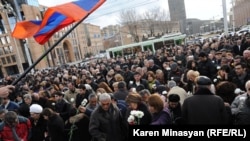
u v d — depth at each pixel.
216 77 6.27
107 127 4.14
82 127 4.86
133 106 4.13
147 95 4.83
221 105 3.44
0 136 4.61
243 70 5.54
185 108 3.62
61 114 6.18
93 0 3.78
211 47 13.18
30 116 5.59
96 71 12.02
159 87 5.98
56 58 65.56
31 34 4.10
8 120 4.52
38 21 4.09
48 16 3.83
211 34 58.62
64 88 8.91
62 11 3.66
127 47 30.84
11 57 57.97
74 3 3.77
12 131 4.57
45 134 5.38
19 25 4.09
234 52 11.30
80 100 6.50
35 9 58.84
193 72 5.59
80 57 89.25
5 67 59.38
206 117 3.42
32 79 16.84
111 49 31.34
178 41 30.42
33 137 5.30
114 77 8.39
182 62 11.69
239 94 4.22
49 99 6.91
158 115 3.73
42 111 5.37
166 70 8.40
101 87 6.63
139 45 30.53
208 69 6.96
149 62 9.66
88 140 4.90
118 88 5.86
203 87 3.60
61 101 6.44
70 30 2.98
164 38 30.30
